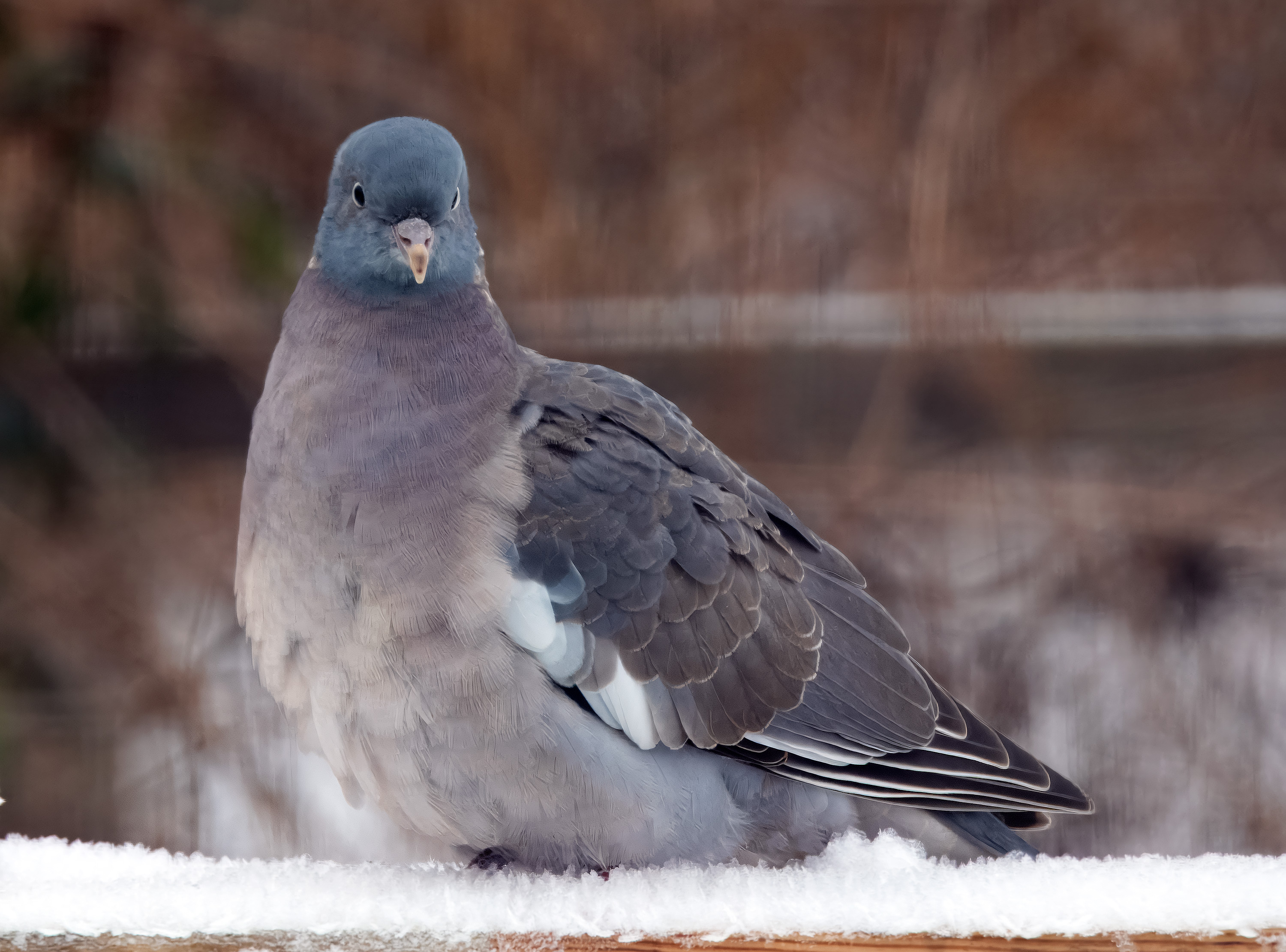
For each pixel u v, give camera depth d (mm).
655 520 6395
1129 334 12281
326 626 6059
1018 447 12336
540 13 13727
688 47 14047
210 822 11672
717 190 13906
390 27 13688
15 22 12352
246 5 13367
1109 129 14367
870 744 6637
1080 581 12312
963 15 14211
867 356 12344
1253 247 14273
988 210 13789
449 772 6055
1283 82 14406
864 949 4930
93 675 12148
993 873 5117
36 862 5715
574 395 6676
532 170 13648
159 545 12250
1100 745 12047
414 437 6188
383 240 6422
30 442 12406
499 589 6016
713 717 6332
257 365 12594
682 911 5051
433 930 5043
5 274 12305
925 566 12344
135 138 12828
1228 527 12102
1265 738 11992
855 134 14125
